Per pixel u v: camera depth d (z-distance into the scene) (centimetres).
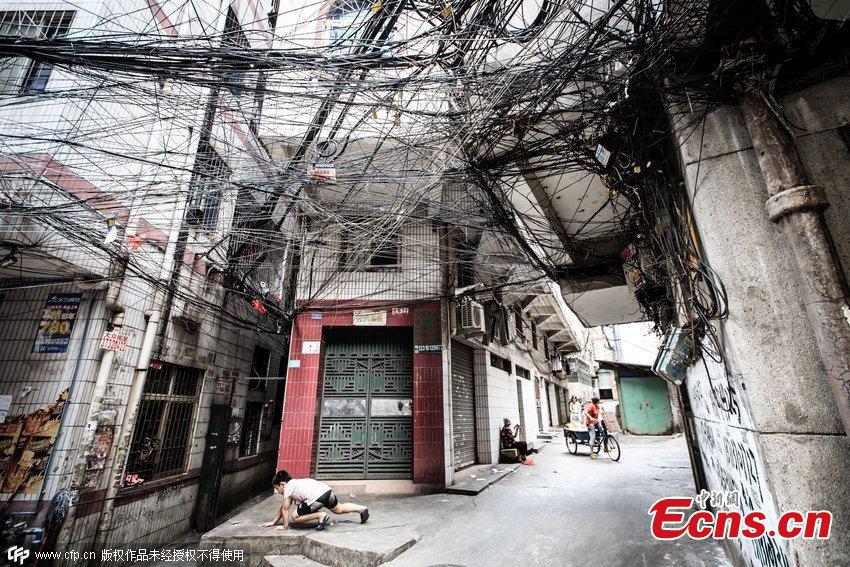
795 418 229
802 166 247
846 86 265
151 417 614
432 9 345
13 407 486
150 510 591
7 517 444
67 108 487
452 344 863
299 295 770
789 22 254
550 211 590
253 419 947
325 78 333
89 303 520
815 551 209
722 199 275
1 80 491
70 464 472
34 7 527
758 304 252
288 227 778
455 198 622
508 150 422
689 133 296
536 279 718
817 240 227
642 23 302
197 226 636
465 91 362
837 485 213
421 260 789
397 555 403
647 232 434
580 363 2298
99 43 272
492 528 480
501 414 1050
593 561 375
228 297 812
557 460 1015
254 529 477
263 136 556
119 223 475
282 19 620
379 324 757
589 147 408
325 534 453
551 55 346
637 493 627
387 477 705
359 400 747
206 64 291
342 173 470
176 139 564
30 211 396
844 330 211
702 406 411
